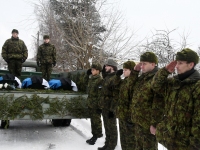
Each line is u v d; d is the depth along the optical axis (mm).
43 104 4238
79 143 4539
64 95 4410
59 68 13039
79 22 11773
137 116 2648
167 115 2090
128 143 3201
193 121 1802
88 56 10961
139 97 2662
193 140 1766
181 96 1937
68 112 4391
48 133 5262
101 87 4188
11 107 4020
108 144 3963
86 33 11523
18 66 6418
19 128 5629
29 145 4316
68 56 12445
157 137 2168
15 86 4992
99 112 4402
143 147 2633
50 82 5320
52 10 13016
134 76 3062
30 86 5098
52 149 4121
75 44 11703
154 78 2373
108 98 3855
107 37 11367
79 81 5539
